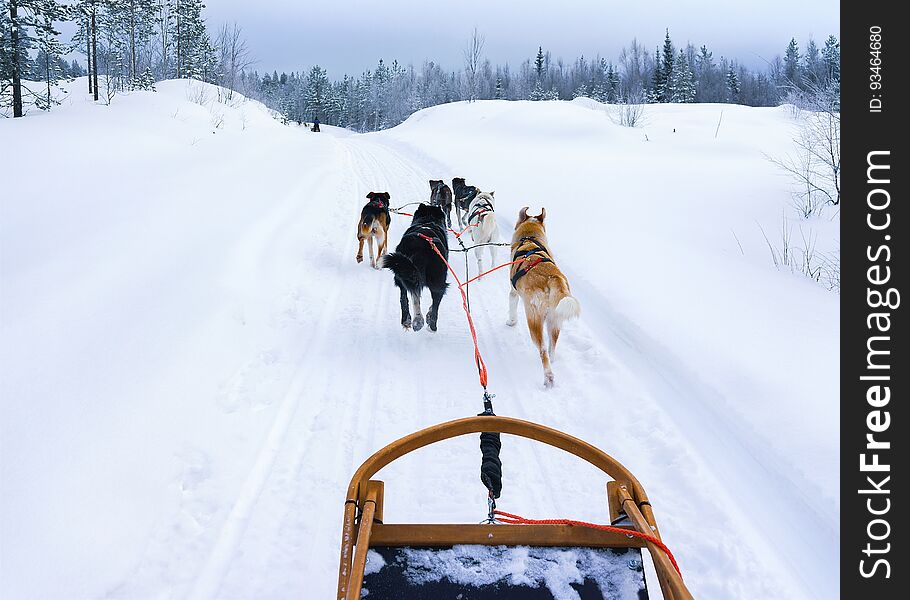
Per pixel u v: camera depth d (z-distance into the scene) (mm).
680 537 3580
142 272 7113
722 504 3783
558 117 32969
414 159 23500
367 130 101375
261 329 6441
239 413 4816
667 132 30750
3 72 26234
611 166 19609
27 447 3811
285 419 4871
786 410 4656
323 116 100938
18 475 3564
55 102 29281
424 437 2867
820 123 13711
